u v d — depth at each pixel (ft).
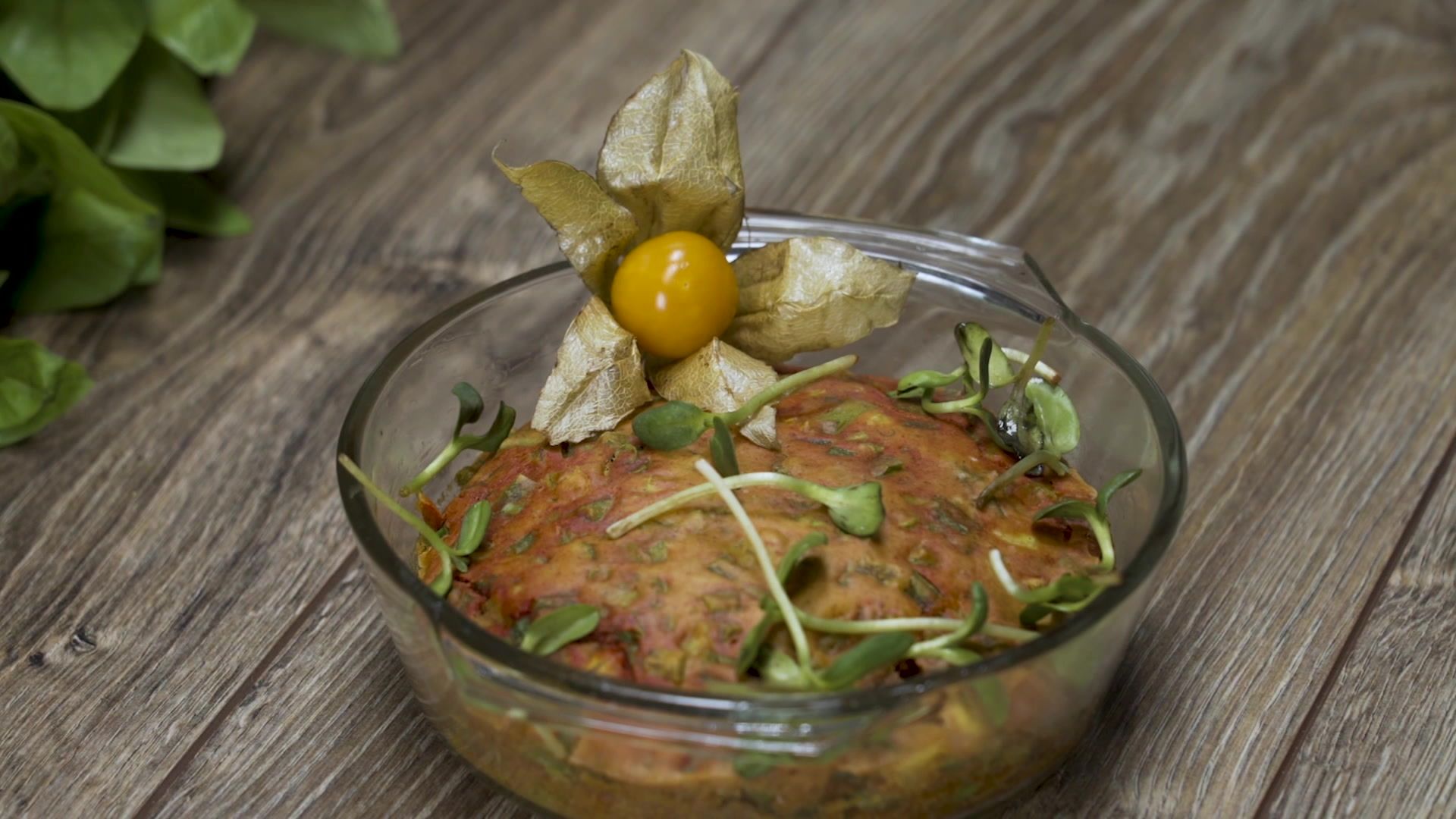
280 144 1.93
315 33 1.88
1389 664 1.44
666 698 1.23
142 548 1.56
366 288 1.78
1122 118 1.93
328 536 1.57
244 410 1.66
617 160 1.41
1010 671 1.25
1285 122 1.91
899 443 1.38
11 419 1.61
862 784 1.26
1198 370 1.67
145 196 1.79
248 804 1.39
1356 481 1.57
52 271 1.74
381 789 1.40
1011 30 2.05
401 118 1.96
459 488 1.46
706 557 1.31
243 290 1.78
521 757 1.29
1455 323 1.69
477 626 1.27
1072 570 1.34
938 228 1.81
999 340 1.49
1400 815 1.36
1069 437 1.39
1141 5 2.07
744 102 1.96
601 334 1.40
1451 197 1.82
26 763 1.42
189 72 1.78
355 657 1.48
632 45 2.04
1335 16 2.05
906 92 1.97
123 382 1.69
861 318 1.43
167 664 1.48
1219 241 1.79
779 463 1.36
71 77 1.69
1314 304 1.72
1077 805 1.37
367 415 1.39
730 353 1.41
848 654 1.24
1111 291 1.74
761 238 1.51
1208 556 1.52
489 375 1.49
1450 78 1.96
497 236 1.83
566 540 1.34
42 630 1.50
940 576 1.31
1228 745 1.40
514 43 2.05
